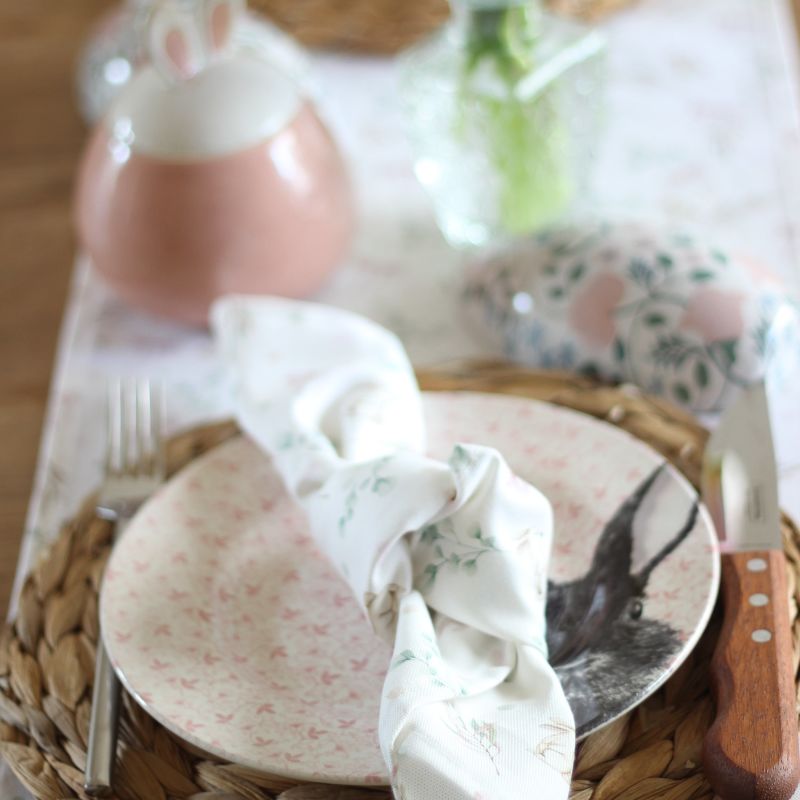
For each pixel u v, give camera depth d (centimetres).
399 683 61
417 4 105
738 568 67
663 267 79
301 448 70
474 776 59
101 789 64
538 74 87
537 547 65
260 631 68
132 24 106
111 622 67
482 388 78
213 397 84
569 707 62
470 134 88
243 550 71
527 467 72
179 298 85
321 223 84
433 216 95
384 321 88
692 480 73
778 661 64
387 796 63
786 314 78
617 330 79
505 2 85
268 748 62
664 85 103
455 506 64
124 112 82
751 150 97
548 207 91
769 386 78
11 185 107
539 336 81
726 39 106
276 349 77
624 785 63
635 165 97
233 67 83
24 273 100
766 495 71
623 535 69
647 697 65
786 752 61
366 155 100
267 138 82
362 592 64
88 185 84
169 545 71
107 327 90
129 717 67
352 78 107
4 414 91
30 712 67
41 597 71
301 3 107
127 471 76
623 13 110
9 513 86
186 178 81
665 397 78
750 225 91
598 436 72
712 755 61
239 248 83
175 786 64
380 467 66
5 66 120
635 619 65
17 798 68
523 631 63
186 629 67
